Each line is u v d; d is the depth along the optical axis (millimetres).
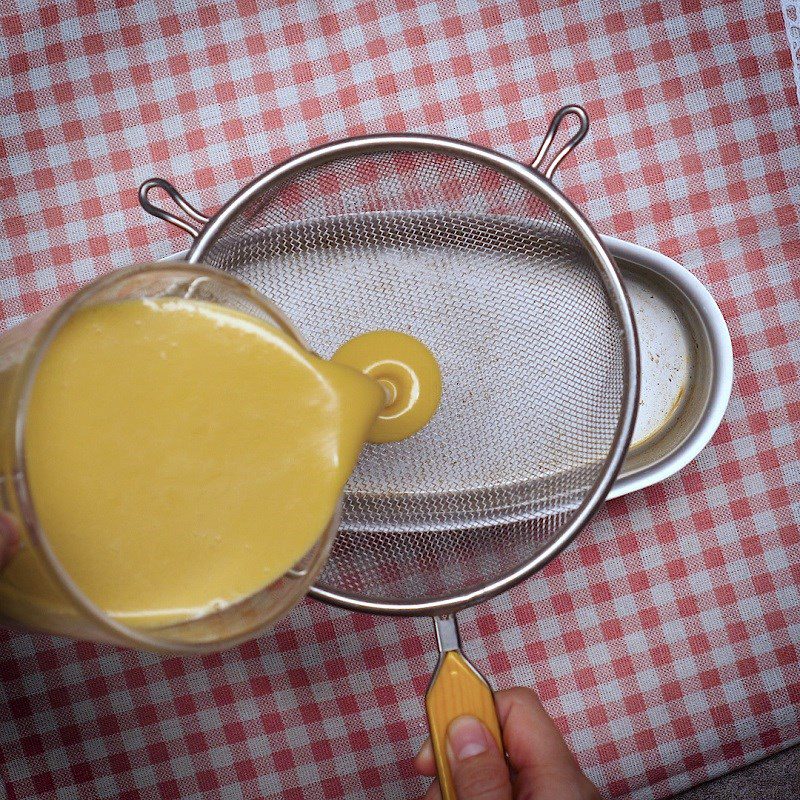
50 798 650
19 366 415
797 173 659
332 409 468
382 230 578
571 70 664
